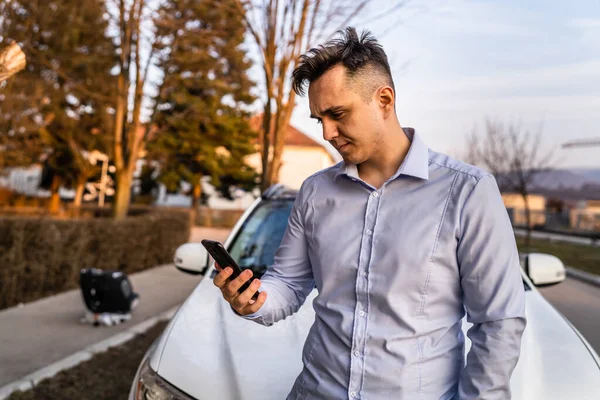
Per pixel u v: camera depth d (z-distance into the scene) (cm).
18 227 605
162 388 210
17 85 1114
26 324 529
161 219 1025
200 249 334
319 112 134
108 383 376
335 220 142
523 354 216
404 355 129
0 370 396
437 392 131
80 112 2047
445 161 138
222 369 211
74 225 712
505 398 122
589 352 227
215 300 268
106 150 2098
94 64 1622
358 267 136
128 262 887
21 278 620
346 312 136
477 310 127
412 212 132
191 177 2595
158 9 911
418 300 130
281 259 160
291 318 241
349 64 129
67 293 681
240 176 2691
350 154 137
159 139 2311
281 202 364
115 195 1132
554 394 195
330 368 138
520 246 1953
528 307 267
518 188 2159
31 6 880
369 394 132
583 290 903
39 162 2348
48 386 363
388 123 138
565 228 3516
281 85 551
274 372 207
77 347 461
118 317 544
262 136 612
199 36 883
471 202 128
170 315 589
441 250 129
